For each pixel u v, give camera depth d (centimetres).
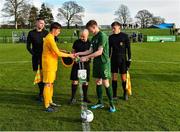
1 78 1441
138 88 1217
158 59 2398
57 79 1423
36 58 1017
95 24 886
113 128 756
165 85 1280
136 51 3297
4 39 6050
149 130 741
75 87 980
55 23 891
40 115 859
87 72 985
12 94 1102
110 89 896
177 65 1992
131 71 1698
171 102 998
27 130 740
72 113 879
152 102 998
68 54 913
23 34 5669
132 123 792
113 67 1030
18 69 1772
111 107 898
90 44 952
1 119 820
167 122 797
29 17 9712
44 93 900
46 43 885
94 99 1043
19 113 876
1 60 2333
